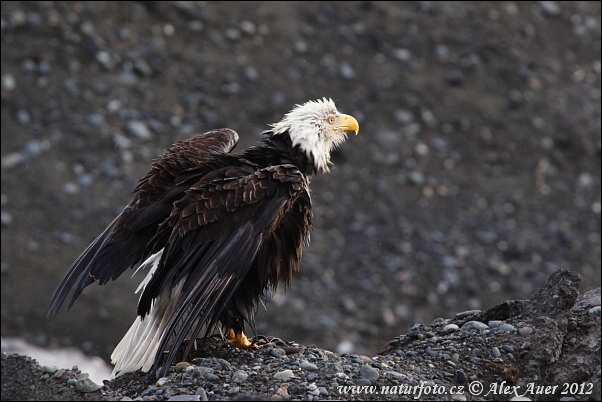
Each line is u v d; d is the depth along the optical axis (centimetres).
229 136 915
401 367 725
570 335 754
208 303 730
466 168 2083
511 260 1870
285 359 733
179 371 731
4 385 659
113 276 765
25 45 2027
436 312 1711
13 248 1670
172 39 2166
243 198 755
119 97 1992
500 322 783
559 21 2577
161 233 761
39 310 1555
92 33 2094
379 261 1795
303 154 888
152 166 815
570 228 1997
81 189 1798
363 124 2089
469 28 2450
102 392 663
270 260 803
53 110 1922
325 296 1688
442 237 1881
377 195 1944
